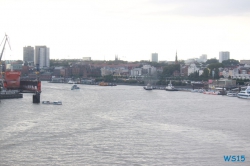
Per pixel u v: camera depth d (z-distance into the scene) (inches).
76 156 5438.0
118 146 5940.0
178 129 7190.0
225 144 6127.0
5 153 5536.4
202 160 5349.4
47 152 5600.4
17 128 7116.1
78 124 7603.4
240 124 7765.8
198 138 6486.2
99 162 5211.6
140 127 7347.4
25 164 5113.2
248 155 5575.8
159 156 5482.3
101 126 7411.4
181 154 5580.7
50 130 6978.4
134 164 5142.7
